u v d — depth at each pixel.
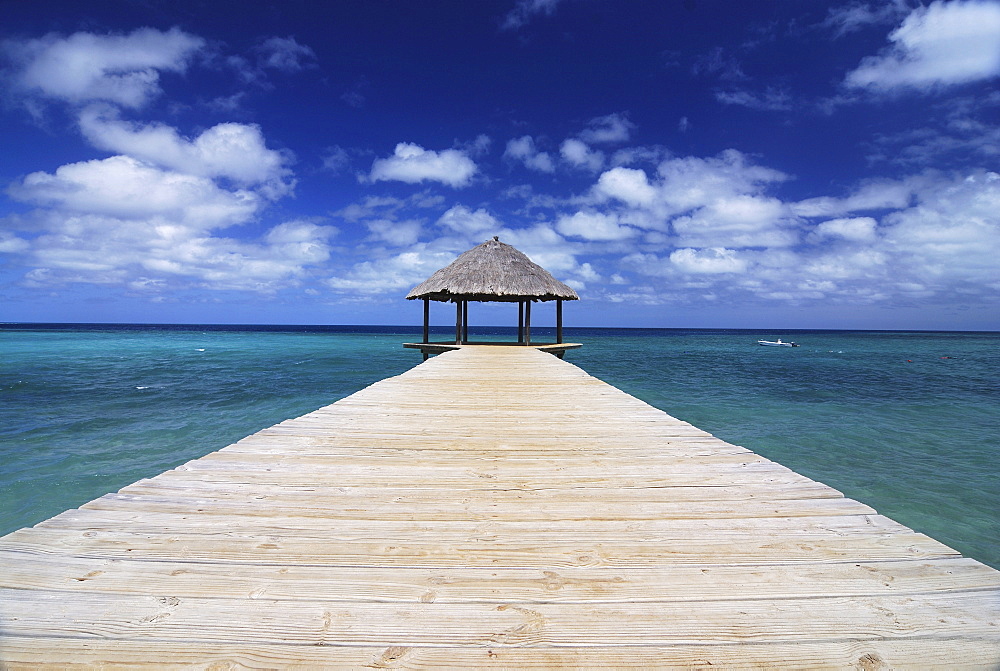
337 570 1.73
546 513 2.31
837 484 7.34
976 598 1.57
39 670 1.23
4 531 5.45
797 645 1.36
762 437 10.28
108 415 11.74
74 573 1.65
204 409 12.65
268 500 2.41
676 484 2.72
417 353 34.09
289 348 38.75
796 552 1.90
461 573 1.74
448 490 2.62
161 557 1.79
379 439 3.68
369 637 1.37
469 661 1.29
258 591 1.58
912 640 1.37
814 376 21.73
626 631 1.41
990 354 39.16
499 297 17.19
